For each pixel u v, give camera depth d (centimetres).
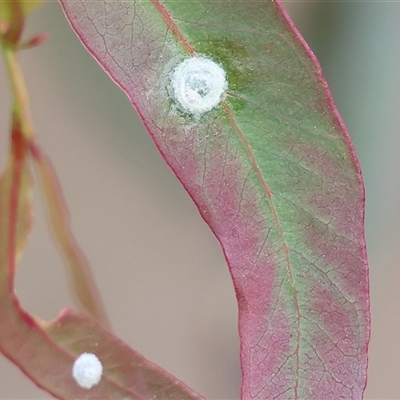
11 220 24
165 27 23
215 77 23
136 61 23
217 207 24
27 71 26
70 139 27
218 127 24
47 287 27
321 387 24
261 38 23
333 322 24
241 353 24
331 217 24
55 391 24
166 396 24
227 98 24
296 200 24
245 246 24
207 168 24
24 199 24
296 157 24
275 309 24
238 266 24
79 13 23
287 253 24
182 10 23
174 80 23
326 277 24
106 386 24
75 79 27
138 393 24
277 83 24
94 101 27
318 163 24
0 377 27
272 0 23
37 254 27
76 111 27
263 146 24
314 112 24
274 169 24
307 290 24
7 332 24
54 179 25
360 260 24
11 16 24
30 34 26
